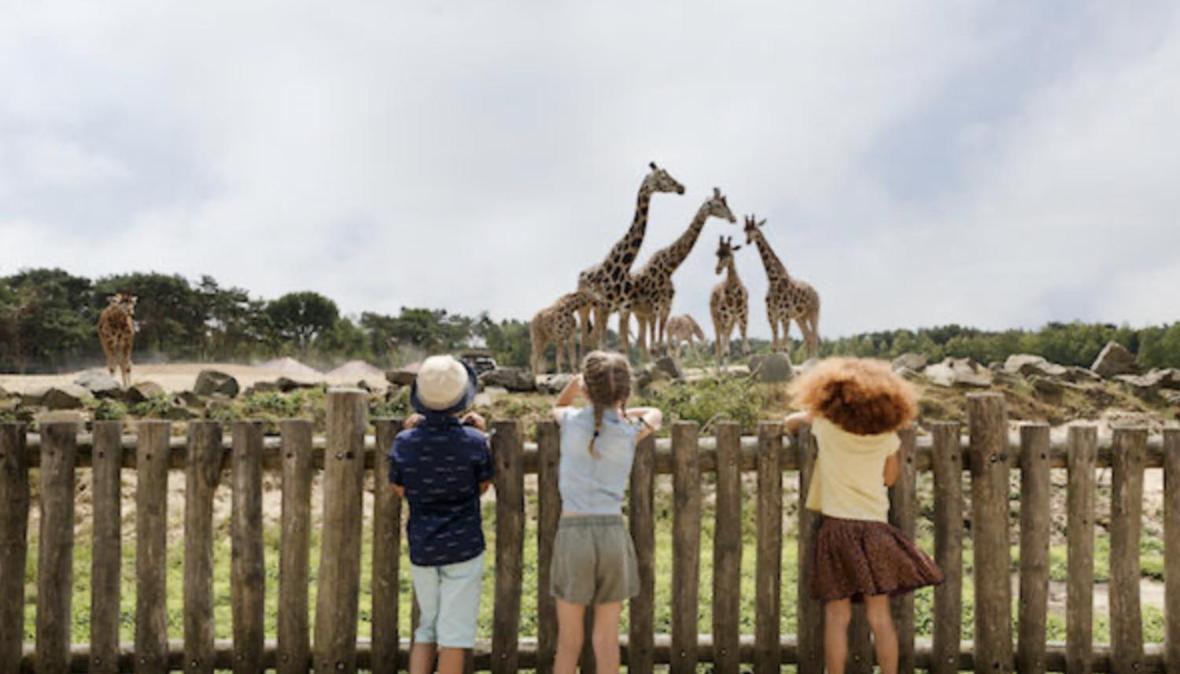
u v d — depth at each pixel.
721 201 15.98
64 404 11.40
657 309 16.73
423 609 3.52
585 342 17.09
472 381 3.65
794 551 7.11
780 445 3.95
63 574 3.89
